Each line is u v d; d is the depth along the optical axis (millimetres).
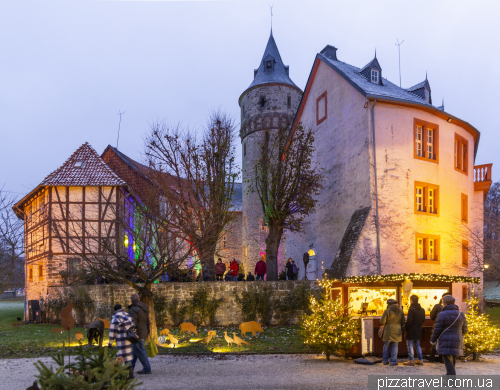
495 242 19438
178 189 18750
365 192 18672
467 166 22484
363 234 17672
